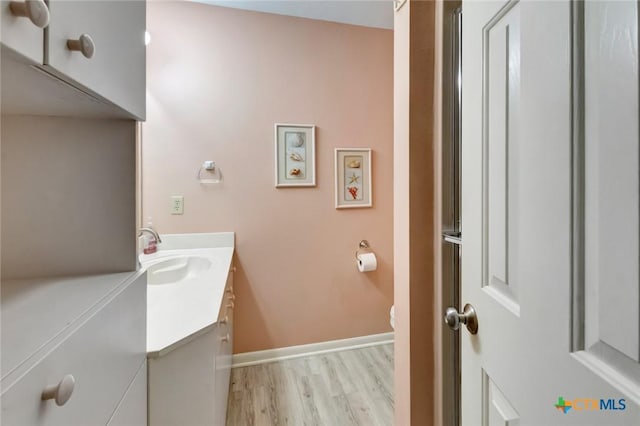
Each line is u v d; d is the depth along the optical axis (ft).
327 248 6.98
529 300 1.56
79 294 1.97
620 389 1.07
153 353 2.56
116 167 2.41
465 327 2.32
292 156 6.64
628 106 1.05
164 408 2.66
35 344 1.39
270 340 6.73
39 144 2.25
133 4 2.19
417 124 3.27
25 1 1.08
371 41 7.04
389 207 7.36
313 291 6.95
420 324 3.35
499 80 1.93
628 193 1.05
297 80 6.63
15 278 2.23
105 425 1.81
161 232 6.02
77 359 1.53
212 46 6.16
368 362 6.64
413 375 3.36
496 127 1.96
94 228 2.38
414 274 3.33
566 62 1.30
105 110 2.11
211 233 6.26
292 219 6.73
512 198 1.79
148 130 5.91
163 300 3.58
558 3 1.34
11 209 2.21
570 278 1.29
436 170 3.27
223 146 6.28
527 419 1.58
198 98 6.13
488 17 2.03
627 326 1.06
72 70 1.42
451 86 3.18
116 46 1.92
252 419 4.95
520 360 1.65
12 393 1.15
